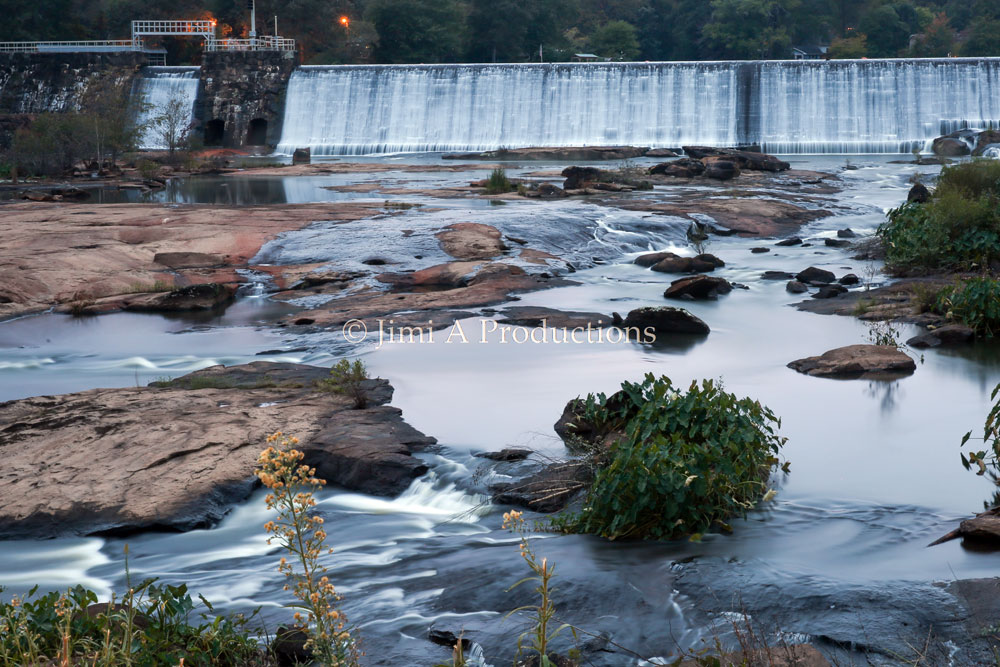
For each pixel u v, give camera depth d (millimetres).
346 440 11008
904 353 14430
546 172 53625
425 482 10133
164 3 106812
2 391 14273
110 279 21938
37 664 5352
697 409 9812
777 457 10367
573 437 11016
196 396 13062
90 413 12266
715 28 138250
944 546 7676
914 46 136000
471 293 20641
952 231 22266
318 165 61688
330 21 109500
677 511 8219
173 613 6328
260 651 6445
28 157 57562
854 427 11430
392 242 25625
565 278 23344
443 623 6699
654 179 46281
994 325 16266
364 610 7078
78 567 8562
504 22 118812
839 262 24734
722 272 23984
